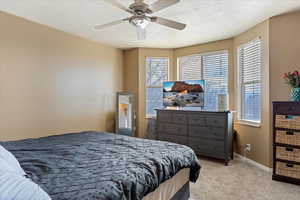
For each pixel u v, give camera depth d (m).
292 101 2.65
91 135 2.67
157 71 5.05
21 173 1.13
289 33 2.96
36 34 3.30
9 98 2.97
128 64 5.11
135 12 2.21
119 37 4.11
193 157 2.12
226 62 4.23
